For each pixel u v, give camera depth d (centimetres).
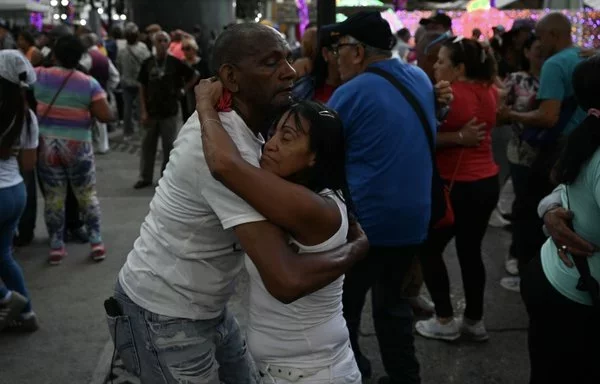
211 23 1516
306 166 174
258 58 172
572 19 584
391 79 283
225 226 170
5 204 357
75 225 568
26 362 356
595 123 214
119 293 205
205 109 173
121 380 325
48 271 497
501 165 586
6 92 348
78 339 384
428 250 367
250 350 191
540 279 232
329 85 384
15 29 1177
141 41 1216
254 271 183
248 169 162
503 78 561
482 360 359
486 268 500
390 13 838
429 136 287
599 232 214
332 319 187
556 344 231
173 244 189
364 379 330
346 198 189
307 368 184
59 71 484
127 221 628
